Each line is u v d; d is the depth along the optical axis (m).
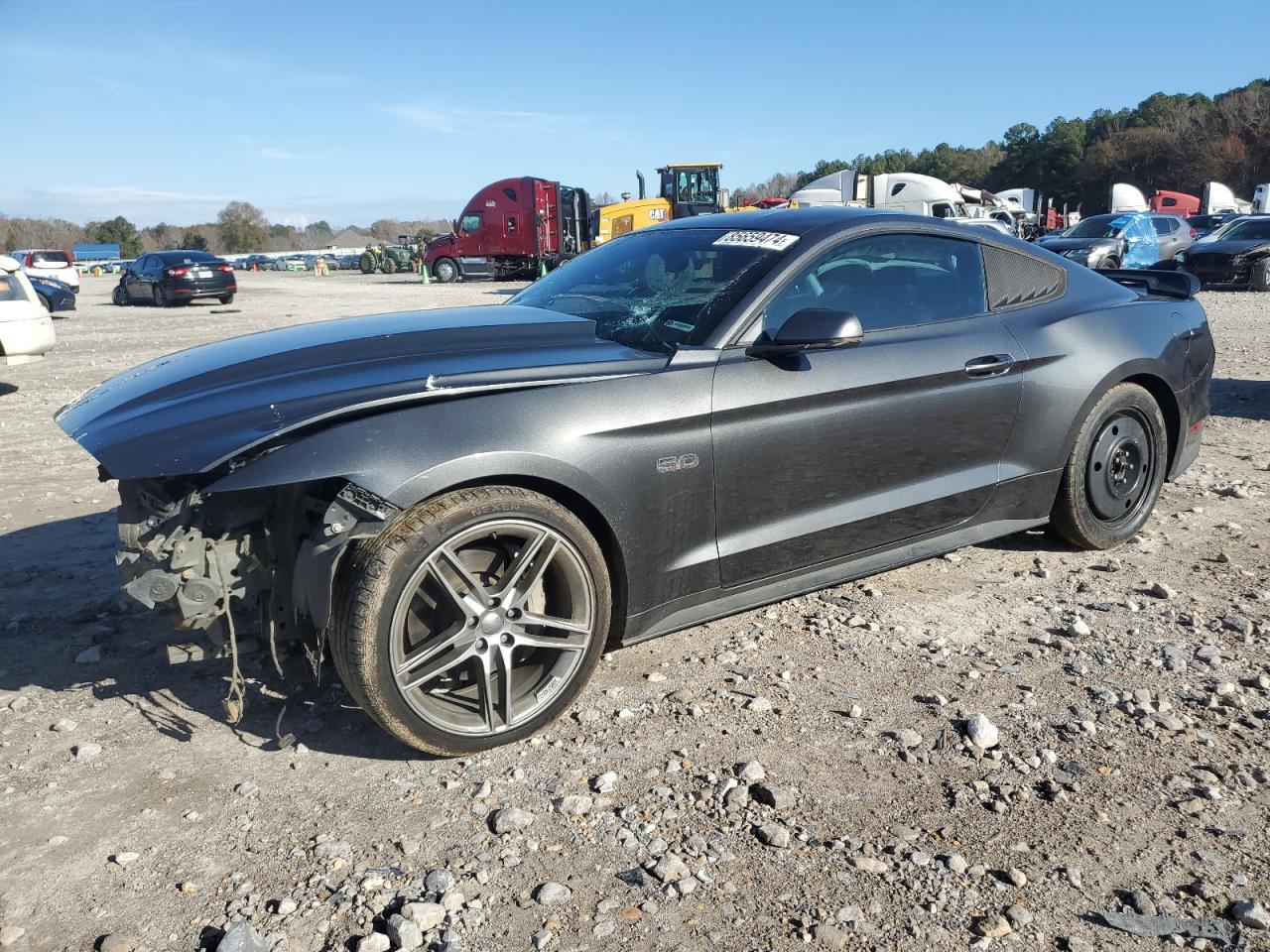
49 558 4.56
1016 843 2.36
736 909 2.16
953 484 3.73
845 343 3.05
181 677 3.33
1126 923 2.09
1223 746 2.78
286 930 2.11
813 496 3.36
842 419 3.35
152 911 2.18
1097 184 91.12
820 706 3.05
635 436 2.92
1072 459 4.09
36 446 7.24
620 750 2.82
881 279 3.60
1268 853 2.31
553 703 2.88
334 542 2.53
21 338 9.80
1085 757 2.74
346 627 2.54
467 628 2.69
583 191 33.34
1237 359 9.99
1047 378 3.91
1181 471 4.61
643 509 2.97
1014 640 3.51
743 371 3.15
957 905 2.15
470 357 2.94
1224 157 80.31
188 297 23.69
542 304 3.68
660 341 3.22
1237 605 3.76
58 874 2.32
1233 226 20.23
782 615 3.76
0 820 2.53
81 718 3.06
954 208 28.88
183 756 2.83
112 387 3.18
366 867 2.32
